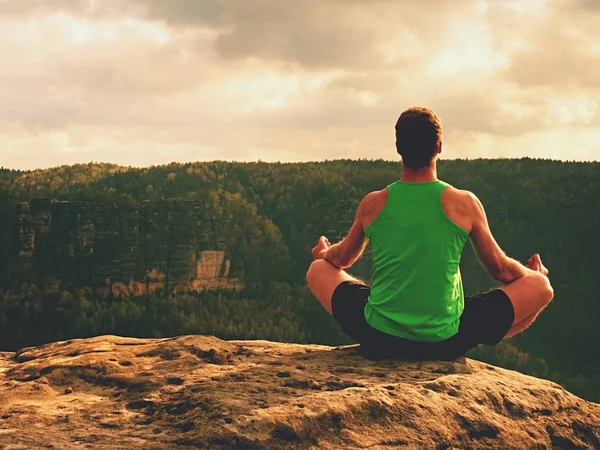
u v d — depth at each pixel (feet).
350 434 12.50
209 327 363.97
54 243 386.93
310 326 384.27
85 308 367.04
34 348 19.38
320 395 13.21
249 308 397.60
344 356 17.02
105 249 390.83
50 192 499.51
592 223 444.14
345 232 468.34
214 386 13.97
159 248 402.52
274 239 447.83
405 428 13.00
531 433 14.33
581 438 14.98
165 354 16.87
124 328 360.07
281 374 15.19
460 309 16.17
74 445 11.43
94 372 15.49
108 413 13.29
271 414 12.25
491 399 14.58
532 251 445.37
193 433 11.87
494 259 16.05
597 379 333.83
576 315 397.80
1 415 13.17
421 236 15.66
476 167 516.73
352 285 17.24
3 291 374.84
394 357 16.60
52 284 377.91
